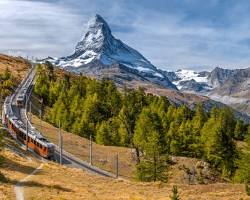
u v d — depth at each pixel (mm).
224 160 109812
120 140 146625
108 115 171625
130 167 125750
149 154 97938
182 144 131250
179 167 118250
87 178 76875
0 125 128875
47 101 197250
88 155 129375
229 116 164125
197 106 174375
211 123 131875
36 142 109875
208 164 118562
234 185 73312
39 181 64938
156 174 96312
